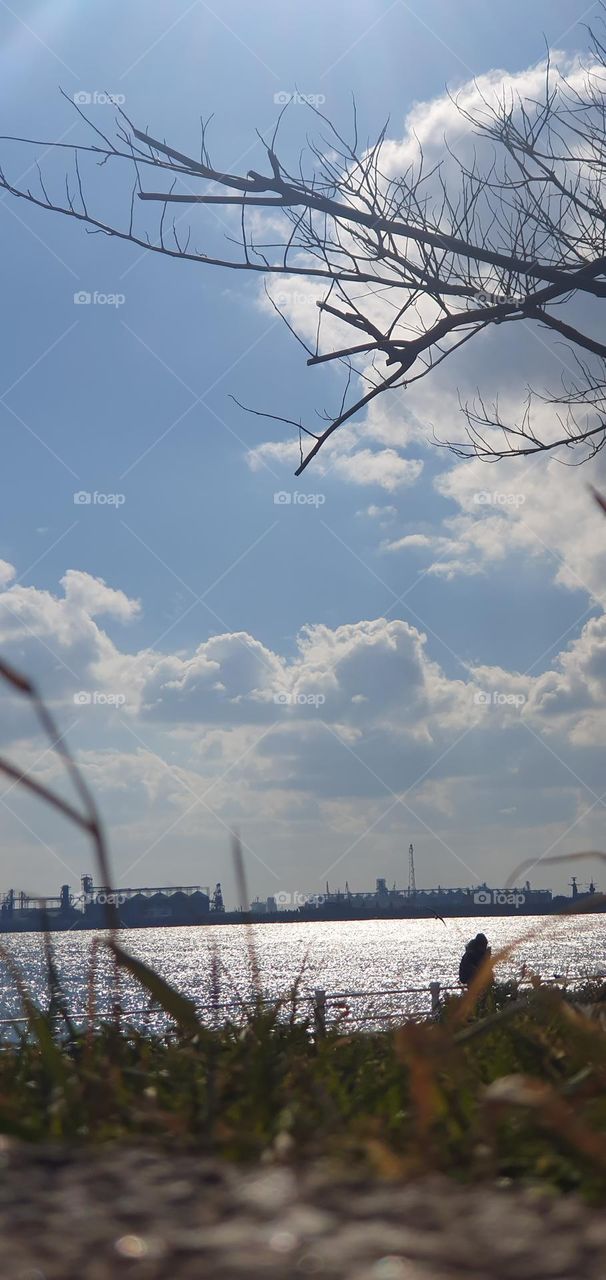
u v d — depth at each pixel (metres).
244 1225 1.12
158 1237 1.08
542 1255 1.02
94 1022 2.87
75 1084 2.34
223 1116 2.08
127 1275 0.97
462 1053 2.57
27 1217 1.15
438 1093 2.03
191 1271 0.98
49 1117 2.04
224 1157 1.71
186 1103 2.16
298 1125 1.88
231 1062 2.55
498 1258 1.02
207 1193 1.26
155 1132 1.97
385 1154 1.52
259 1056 2.45
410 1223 1.13
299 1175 1.35
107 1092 2.14
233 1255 1.02
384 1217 1.15
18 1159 1.43
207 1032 2.60
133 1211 1.17
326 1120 1.99
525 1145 1.77
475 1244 1.06
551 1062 2.61
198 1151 1.73
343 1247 1.05
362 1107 2.24
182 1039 3.02
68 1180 1.32
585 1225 1.12
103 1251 1.04
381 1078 2.61
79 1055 2.94
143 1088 2.47
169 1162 1.42
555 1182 1.65
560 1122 1.43
